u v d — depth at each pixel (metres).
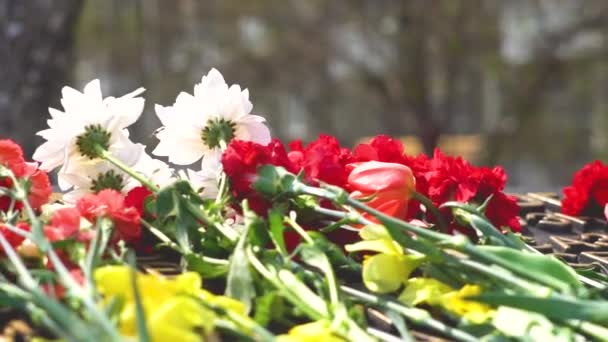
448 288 1.13
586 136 10.00
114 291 1.01
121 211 1.20
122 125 1.32
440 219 1.26
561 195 1.84
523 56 9.32
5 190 1.19
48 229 1.14
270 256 1.14
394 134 9.91
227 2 9.44
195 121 1.31
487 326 1.09
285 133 10.38
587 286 1.18
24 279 1.03
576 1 9.09
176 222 1.19
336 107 10.52
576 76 9.43
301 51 9.54
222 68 9.64
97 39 9.12
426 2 8.84
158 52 9.28
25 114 3.10
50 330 1.05
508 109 9.34
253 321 1.08
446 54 9.01
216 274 1.16
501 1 9.20
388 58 9.02
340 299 1.10
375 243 1.15
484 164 9.23
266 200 1.20
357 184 1.24
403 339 1.09
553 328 1.06
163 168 1.35
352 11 9.15
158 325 0.98
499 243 1.20
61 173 1.32
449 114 9.09
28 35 3.10
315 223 1.23
